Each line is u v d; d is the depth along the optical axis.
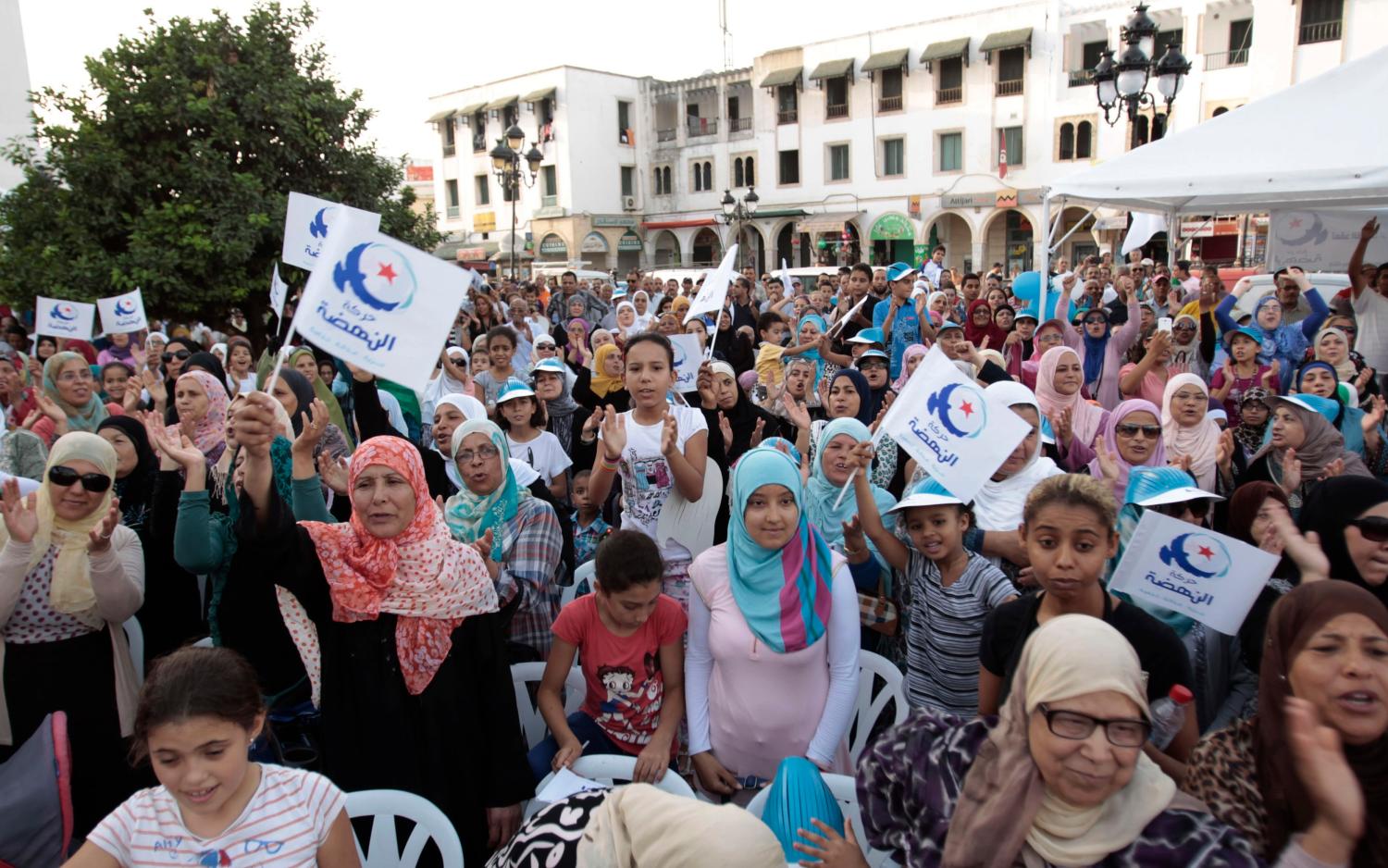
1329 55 26.20
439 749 2.80
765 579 3.04
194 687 1.95
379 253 2.83
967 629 3.20
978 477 3.31
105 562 3.12
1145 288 15.16
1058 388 5.72
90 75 9.85
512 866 2.12
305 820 2.12
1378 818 1.79
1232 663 3.12
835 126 37.03
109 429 4.10
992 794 1.84
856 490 3.66
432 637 2.80
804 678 3.06
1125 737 1.69
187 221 9.88
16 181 15.07
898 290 9.65
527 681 3.59
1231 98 27.97
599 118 42.47
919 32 34.16
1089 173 8.34
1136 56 10.47
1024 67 31.94
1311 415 4.30
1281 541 3.06
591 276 26.84
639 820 1.76
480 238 46.41
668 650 3.25
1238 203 9.88
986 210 33.47
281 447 2.75
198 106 9.62
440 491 4.91
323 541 2.74
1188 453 4.91
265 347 10.96
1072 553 2.45
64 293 9.37
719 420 5.79
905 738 2.13
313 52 11.02
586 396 6.72
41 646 3.17
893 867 2.77
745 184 40.59
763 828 1.69
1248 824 2.02
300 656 2.92
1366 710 1.81
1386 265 8.62
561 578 4.64
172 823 2.04
